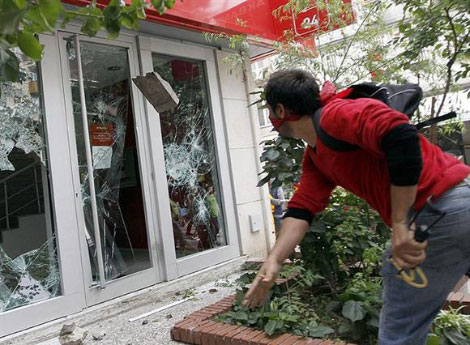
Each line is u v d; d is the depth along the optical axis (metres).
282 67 4.54
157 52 5.41
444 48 4.13
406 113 1.86
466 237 1.74
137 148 5.00
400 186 1.56
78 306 4.21
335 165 1.88
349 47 4.50
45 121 4.23
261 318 3.29
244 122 6.38
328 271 3.75
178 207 5.42
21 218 4.11
